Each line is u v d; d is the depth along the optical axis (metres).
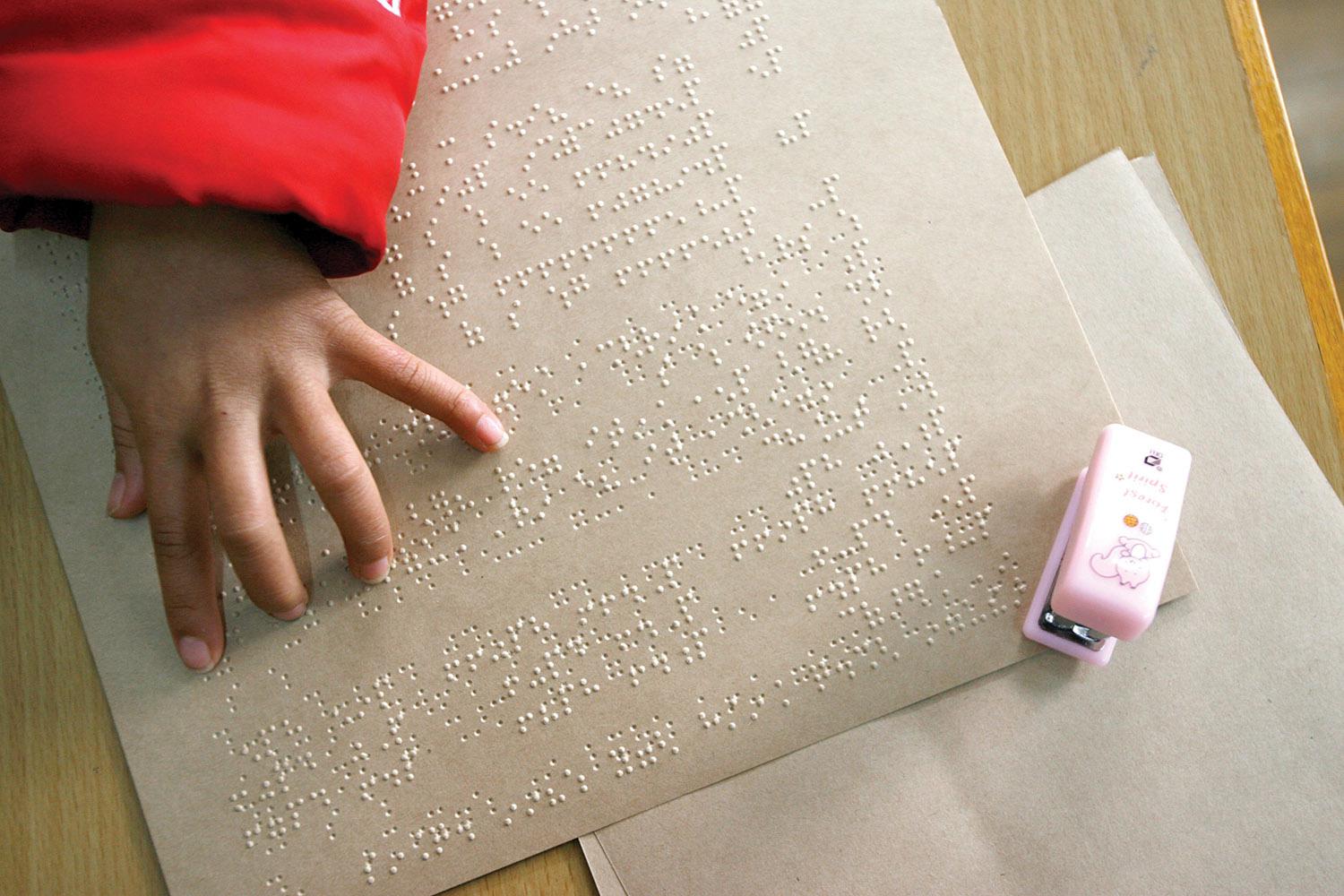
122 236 0.54
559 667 0.60
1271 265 0.62
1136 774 0.58
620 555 0.61
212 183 0.48
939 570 0.60
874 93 0.63
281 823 0.59
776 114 0.63
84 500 0.62
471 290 0.62
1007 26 0.64
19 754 0.60
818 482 0.61
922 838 0.58
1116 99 0.64
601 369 0.62
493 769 0.60
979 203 0.62
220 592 0.61
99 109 0.46
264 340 0.54
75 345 0.63
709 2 0.63
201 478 0.57
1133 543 0.52
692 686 0.60
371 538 0.58
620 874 0.58
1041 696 0.59
